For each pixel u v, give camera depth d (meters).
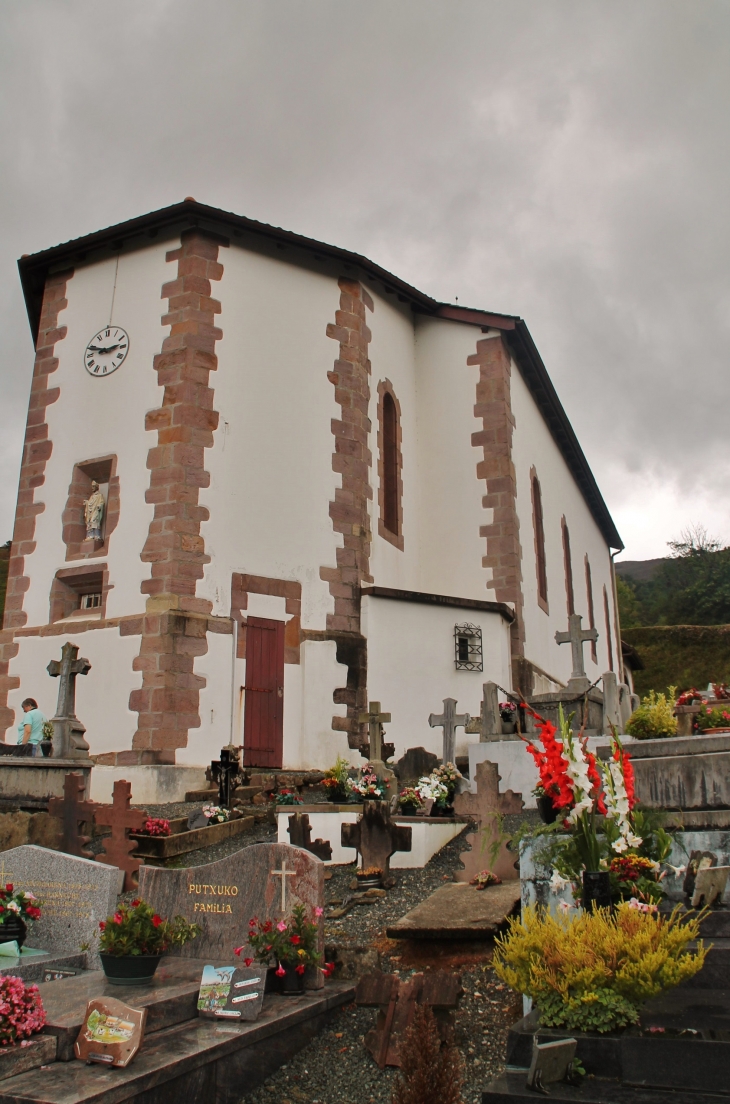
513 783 11.88
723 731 11.01
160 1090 4.87
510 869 8.05
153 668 14.06
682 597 56.81
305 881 6.68
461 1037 5.63
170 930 6.40
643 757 8.75
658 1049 4.43
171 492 14.97
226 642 14.74
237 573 15.20
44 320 17.25
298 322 17.12
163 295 16.17
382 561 17.70
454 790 11.04
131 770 13.42
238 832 11.26
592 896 5.48
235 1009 5.65
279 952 6.17
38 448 16.58
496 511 19.16
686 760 7.38
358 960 6.54
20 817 9.95
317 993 6.23
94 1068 4.88
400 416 19.50
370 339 18.45
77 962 7.01
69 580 15.62
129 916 6.18
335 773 11.43
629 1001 4.72
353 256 17.77
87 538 15.76
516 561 18.89
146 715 13.88
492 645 17.53
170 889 7.17
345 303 17.92
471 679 17.05
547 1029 4.75
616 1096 4.22
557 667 22.44
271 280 16.97
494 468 19.38
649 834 6.10
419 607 16.89
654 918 5.18
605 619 34.31
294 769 15.01
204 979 5.82
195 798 13.30
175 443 15.19
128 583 14.88
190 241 16.22
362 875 8.80
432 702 16.50
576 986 4.75
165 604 14.38
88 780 12.21
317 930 6.45
